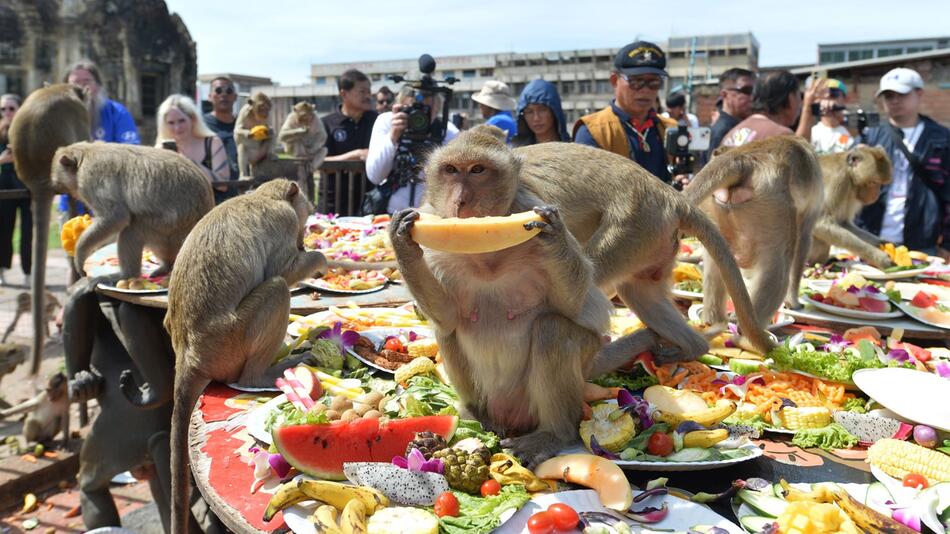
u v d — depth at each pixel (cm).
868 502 106
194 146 340
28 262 491
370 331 174
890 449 114
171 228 235
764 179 181
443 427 121
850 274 205
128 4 1102
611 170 158
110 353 237
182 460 154
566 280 114
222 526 195
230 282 158
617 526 98
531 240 119
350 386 145
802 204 189
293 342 172
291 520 100
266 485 113
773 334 183
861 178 272
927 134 314
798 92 301
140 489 279
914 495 106
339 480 112
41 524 248
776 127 255
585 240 160
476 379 130
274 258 172
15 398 326
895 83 314
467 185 119
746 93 335
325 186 385
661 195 158
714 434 117
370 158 306
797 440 125
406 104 293
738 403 137
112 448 231
